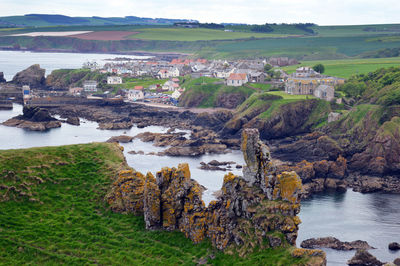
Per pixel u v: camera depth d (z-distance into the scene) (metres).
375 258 120.88
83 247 99.50
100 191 119.31
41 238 101.31
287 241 91.19
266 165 97.31
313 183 196.25
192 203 102.88
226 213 96.94
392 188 195.12
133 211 111.62
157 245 99.75
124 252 97.62
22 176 120.94
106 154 137.00
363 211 165.50
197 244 98.94
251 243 92.06
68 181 122.62
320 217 158.25
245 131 99.62
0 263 92.94
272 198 95.19
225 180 99.94
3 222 105.75
